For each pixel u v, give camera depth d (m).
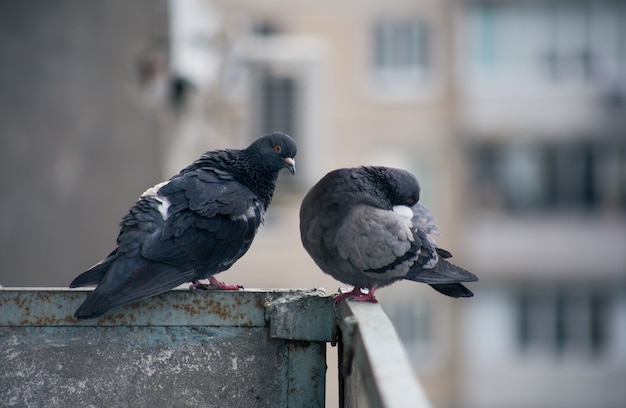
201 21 15.59
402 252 7.08
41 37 14.35
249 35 22.67
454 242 27.38
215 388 6.27
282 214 25.27
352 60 25.88
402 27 26.16
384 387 4.42
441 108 26.52
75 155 14.41
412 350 27.44
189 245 6.70
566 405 28.58
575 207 28.22
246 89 21.70
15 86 14.37
